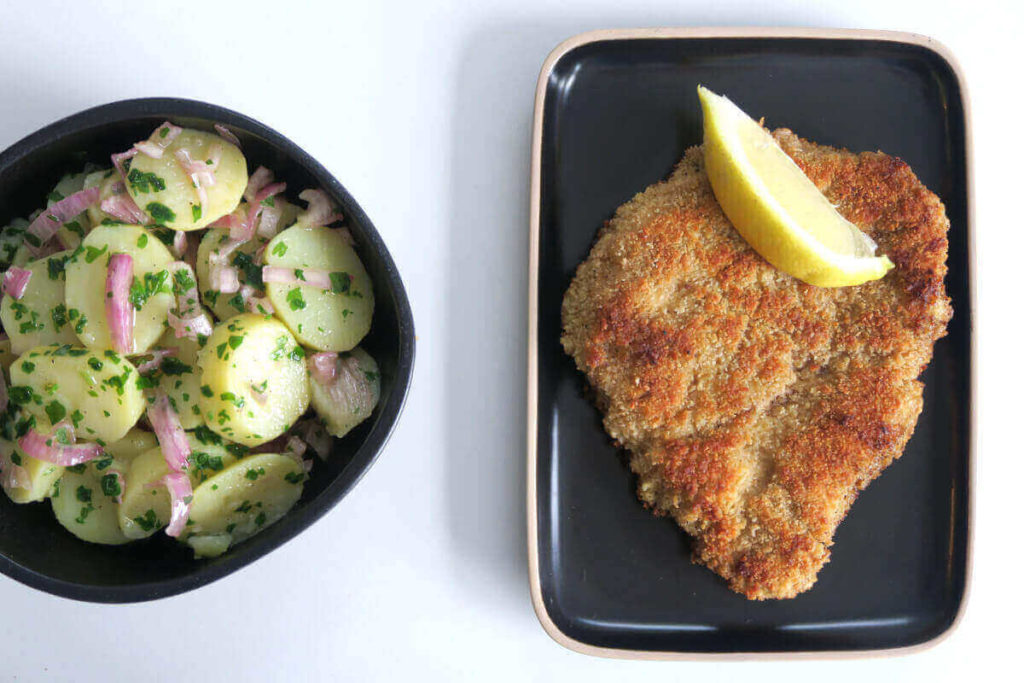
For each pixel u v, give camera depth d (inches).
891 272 17.0
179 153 15.4
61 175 15.8
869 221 17.1
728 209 16.8
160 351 15.3
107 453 15.4
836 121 17.7
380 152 17.9
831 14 18.1
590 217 17.5
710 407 16.6
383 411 15.3
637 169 17.5
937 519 17.5
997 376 18.1
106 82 17.7
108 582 15.2
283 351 15.3
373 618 17.8
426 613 17.8
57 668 17.6
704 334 16.6
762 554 16.6
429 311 17.8
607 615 17.2
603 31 17.2
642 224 16.9
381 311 15.9
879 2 18.2
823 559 16.7
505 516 17.8
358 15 18.0
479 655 17.8
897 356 16.8
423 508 17.8
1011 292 18.2
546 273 17.4
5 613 17.6
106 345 15.1
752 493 16.7
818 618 17.3
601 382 16.8
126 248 15.3
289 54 17.9
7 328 15.5
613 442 17.3
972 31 18.2
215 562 15.1
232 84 17.9
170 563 15.5
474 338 17.8
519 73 18.0
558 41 18.1
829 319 16.8
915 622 17.4
